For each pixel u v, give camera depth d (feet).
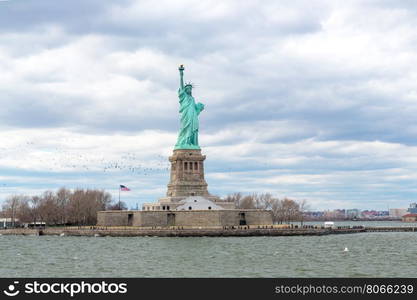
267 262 493.36
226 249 615.16
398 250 615.16
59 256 555.28
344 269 450.30
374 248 640.58
